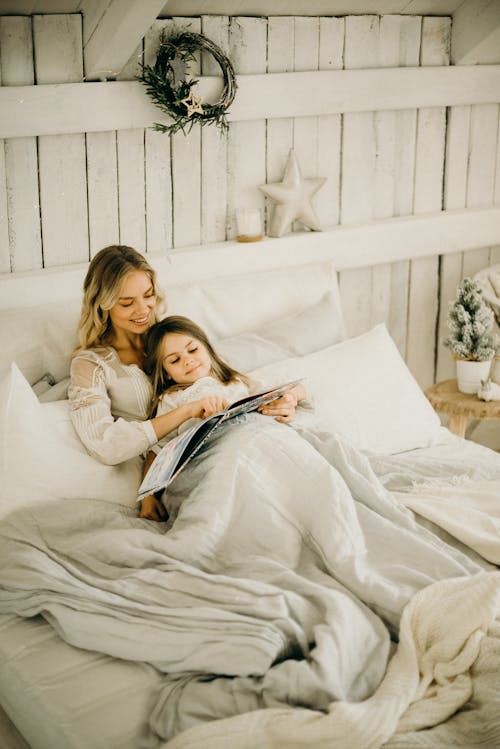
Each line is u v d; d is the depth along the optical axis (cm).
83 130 226
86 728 132
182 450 176
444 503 183
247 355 225
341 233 275
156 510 192
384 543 168
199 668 141
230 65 239
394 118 284
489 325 260
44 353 213
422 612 149
